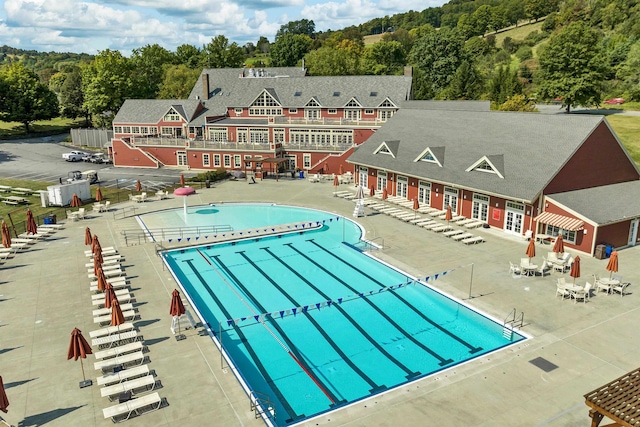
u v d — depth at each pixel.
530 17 172.50
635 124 67.81
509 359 20.42
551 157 36.19
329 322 25.06
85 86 100.44
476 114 47.03
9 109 94.75
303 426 16.41
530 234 35.28
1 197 50.41
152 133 74.25
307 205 47.16
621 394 13.01
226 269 32.34
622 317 24.02
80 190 49.25
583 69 74.75
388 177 49.28
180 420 16.70
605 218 32.56
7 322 23.98
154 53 116.44
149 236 38.06
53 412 17.20
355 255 34.38
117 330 21.94
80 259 32.84
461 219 40.50
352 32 199.88
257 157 63.50
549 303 25.59
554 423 16.44
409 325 24.69
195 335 22.61
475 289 27.36
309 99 68.31
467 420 16.62
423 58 116.88
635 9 126.75
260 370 20.80
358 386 19.62
